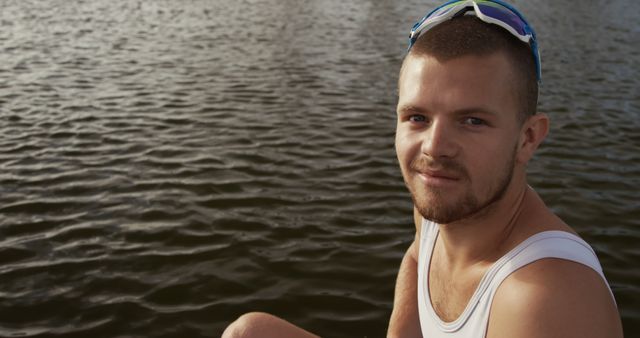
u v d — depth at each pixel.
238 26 21.92
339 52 16.12
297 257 4.68
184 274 4.40
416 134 1.25
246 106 10.02
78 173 6.55
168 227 5.18
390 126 8.80
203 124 8.80
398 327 1.99
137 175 6.52
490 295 1.23
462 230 1.34
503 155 1.21
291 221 5.34
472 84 1.17
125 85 11.70
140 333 3.71
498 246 1.30
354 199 5.89
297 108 9.90
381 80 12.47
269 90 11.38
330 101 10.48
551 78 12.77
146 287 4.22
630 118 9.41
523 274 1.18
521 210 1.30
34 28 19.94
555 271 1.14
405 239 5.01
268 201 5.81
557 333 1.09
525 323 1.13
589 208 5.67
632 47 16.89
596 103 10.46
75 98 10.51
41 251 4.73
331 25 22.34
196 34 19.62
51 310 3.93
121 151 7.41
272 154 7.34
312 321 3.85
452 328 1.39
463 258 1.37
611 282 4.29
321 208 5.65
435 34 1.23
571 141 8.05
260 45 17.30
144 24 21.95
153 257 4.65
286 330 1.75
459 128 1.20
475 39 1.18
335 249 4.81
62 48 16.11
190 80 12.26
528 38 1.20
